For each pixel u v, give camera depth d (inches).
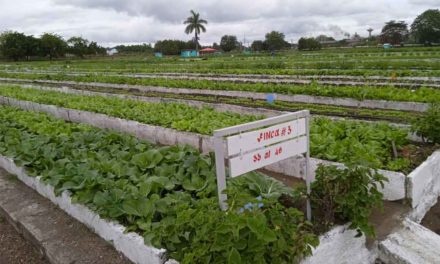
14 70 1556.3
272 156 144.7
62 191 199.3
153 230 150.3
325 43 4069.9
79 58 3189.0
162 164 215.6
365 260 164.4
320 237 147.2
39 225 190.2
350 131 268.5
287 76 781.3
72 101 489.7
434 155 225.8
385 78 655.1
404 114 382.6
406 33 3284.9
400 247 162.4
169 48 3671.3
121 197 171.6
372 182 156.6
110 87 800.3
